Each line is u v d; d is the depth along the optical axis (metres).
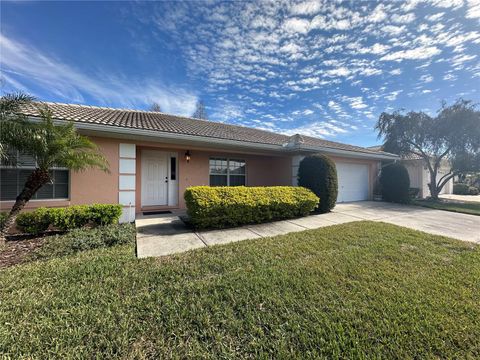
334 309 2.46
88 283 2.93
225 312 2.39
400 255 4.04
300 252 4.16
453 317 2.35
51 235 5.09
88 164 5.32
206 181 9.91
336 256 3.96
